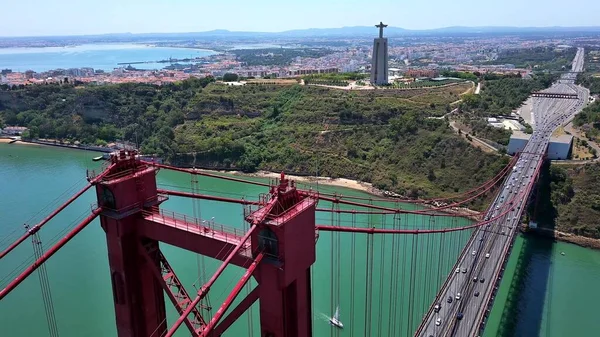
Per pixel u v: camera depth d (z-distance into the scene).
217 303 51.50
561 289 61.09
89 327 48.53
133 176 29.89
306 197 26.19
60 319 50.00
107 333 47.62
